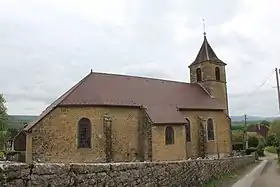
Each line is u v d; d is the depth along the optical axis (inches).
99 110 1159.0
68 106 1130.0
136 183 339.6
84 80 1280.8
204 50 1796.3
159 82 1552.7
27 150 1151.0
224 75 1815.9
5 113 2060.8
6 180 170.6
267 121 3890.3
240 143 2731.3
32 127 1114.7
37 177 192.9
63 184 213.9
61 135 1117.1
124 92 1315.2
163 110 1318.9
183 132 1304.1
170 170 467.8
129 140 1213.7
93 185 250.1
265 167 1332.4
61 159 1107.3
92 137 1135.6
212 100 1653.5
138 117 1257.4
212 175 746.2
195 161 616.4
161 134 1224.8
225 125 1616.6
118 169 299.3
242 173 1055.6
